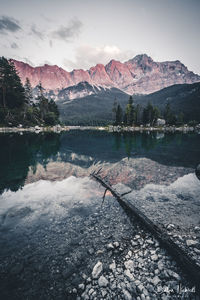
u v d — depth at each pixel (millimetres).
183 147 30297
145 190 10289
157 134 64438
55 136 52625
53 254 5012
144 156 21859
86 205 8305
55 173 14109
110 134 66312
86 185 11336
